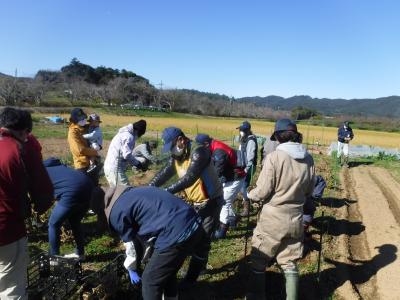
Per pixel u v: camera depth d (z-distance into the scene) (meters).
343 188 13.88
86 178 6.07
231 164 7.53
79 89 86.06
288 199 5.09
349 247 8.09
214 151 7.41
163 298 4.95
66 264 5.42
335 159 22.44
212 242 7.69
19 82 72.94
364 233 9.05
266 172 5.08
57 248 6.11
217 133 41.34
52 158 6.18
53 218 5.95
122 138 7.86
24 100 70.62
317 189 9.59
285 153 5.08
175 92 93.25
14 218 4.26
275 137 5.40
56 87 89.06
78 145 8.22
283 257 5.32
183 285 5.82
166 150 5.61
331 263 7.10
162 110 84.88
